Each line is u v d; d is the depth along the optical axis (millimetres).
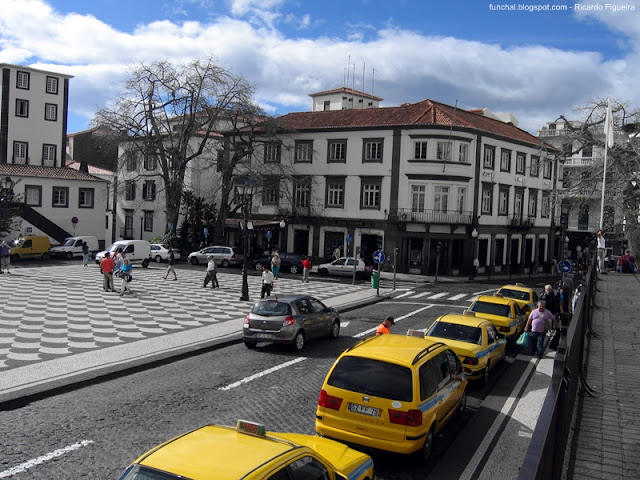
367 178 46938
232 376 13492
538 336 17484
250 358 15625
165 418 10172
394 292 34000
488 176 48125
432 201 45219
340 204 48469
